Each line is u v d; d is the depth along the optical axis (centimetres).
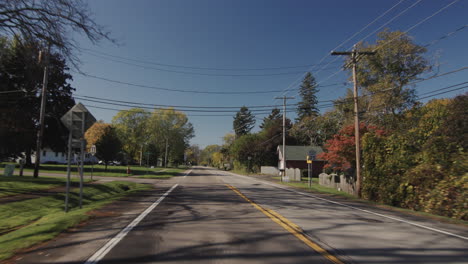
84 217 886
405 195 1411
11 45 1577
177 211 1038
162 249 568
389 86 3134
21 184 1627
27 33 1281
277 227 794
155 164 8688
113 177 2927
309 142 6819
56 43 1316
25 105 3534
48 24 1277
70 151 1098
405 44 3119
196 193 1683
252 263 495
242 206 1199
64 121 1112
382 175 1611
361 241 662
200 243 618
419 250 597
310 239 668
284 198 1566
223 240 646
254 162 6381
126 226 778
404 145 1515
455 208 1100
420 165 1370
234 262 499
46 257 511
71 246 582
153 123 7488
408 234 755
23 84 3241
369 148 1753
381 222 931
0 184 1541
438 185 1206
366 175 1758
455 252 589
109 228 753
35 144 3797
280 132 6606
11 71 2986
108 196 1641
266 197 1579
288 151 5494
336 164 2467
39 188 1546
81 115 1130
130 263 486
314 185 2817
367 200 1706
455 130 1270
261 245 609
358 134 1878
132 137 7306
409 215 1139
